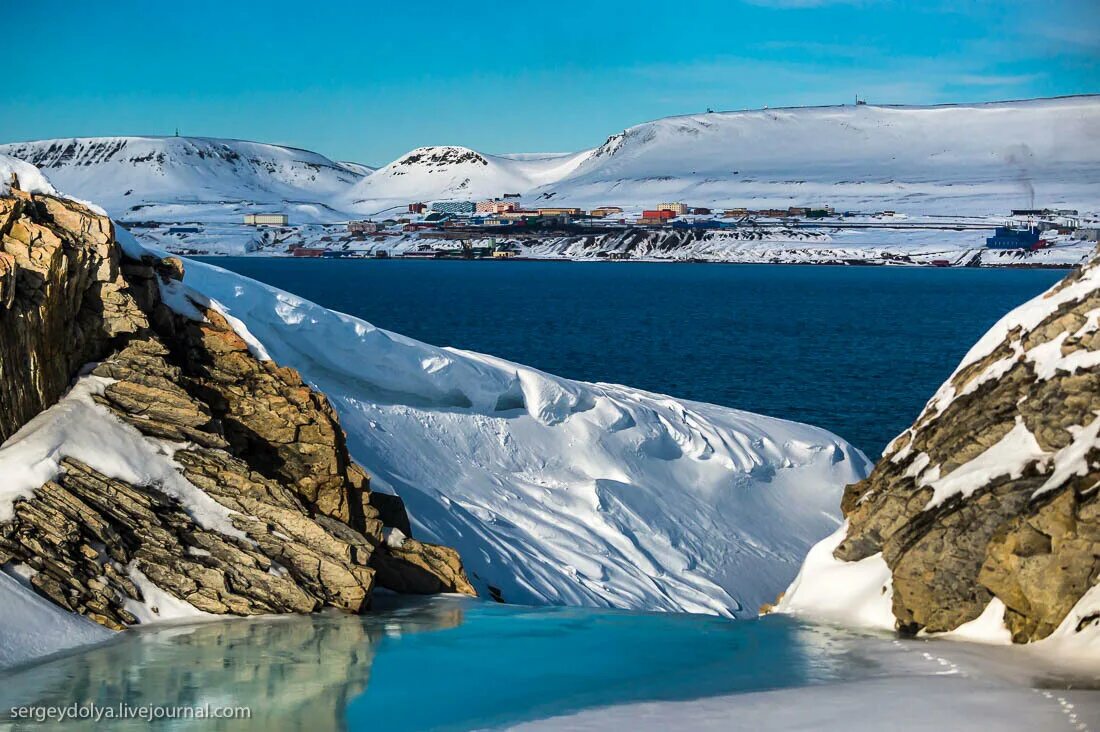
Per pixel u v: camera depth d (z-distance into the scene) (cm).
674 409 3006
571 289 18400
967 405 1609
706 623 1591
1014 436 1491
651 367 7200
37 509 1424
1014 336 1625
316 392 1838
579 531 2436
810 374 6844
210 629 1448
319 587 1602
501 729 1101
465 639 1479
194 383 1725
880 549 1614
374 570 1666
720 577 2439
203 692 1216
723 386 6284
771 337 9588
